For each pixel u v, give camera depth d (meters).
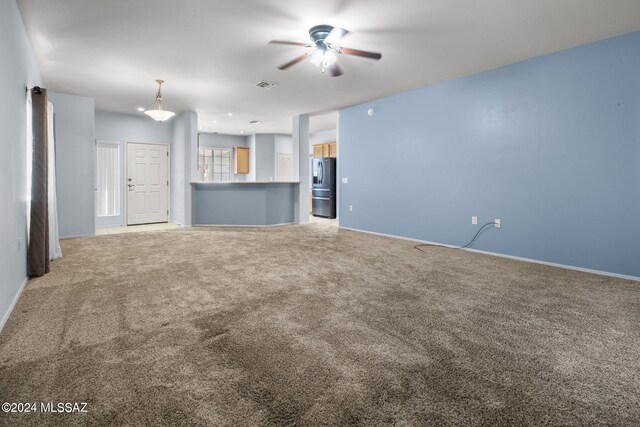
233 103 6.26
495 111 4.45
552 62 3.90
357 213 6.60
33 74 3.77
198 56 3.96
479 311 2.45
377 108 6.07
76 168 5.74
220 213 7.25
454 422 1.29
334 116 7.53
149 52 3.84
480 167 4.63
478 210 4.68
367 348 1.88
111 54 3.90
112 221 7.14
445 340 1.99
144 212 7.55
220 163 10.43
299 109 6.79
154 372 1.63
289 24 3.21
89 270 3.52
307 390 1.49
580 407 1.39
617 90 3.45
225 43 3.61
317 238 5.70
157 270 3.53
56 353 1.80
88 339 1.97
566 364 1.73
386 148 5.95
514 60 4.15
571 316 2.37
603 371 1.67
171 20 3.11
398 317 2.32
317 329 2.12
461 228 4.89
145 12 2.97
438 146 5.14
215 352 1.82
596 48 3.58
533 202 4.11
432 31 3.37
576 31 3.36
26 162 3.34
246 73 4.56
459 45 3.70
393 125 5.81
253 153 10.27
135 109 6.75
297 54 3.89
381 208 6.10
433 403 1.41
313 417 1.32
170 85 5.09
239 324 2.19
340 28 3.05
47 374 1.60
